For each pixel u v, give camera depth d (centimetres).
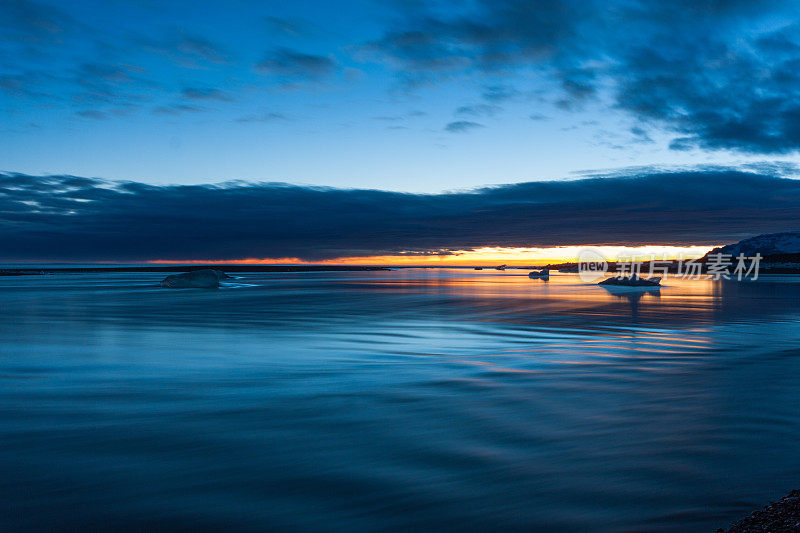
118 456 466
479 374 824
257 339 1234
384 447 491
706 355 1001
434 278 7544
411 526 345
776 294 3291
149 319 1717
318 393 700
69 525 344
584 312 1994
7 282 5328
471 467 442
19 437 517
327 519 354
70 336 1287
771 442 500
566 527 343
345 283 5366
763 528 329
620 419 579
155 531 337
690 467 439
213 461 455
